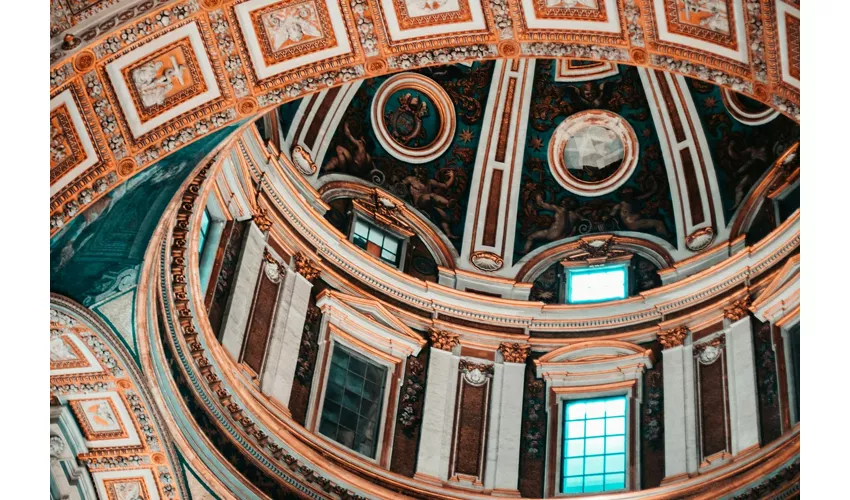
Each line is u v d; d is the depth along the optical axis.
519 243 31.98
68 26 17.89
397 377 28.25
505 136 32.66
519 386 28.89
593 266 31.27
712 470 25.83
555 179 32.56
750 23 18.12
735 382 26.95
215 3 18.61
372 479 26.22
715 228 30.41
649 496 26.00
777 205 29.34
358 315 28.39
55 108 18.06
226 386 24.06
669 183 31.59
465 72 32.59
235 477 23.62
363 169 31.31
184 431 22.77
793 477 24.05
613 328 29.66
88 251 19.92
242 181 26.56
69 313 20.53
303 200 28.77
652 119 31.98
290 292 27.56
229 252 26.12
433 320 29.67
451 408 28.28
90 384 22.02
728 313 28.14
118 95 18.53
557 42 19.41
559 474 27.36
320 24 19.30
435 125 32.59
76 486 22.97
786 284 27.00
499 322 30.08
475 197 32.25
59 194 18.23
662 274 30.22
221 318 25.22
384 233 30.98
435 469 27.12
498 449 27.72
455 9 19.31
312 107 30.44
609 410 28.12
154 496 23.28
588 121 32.53
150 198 20.00
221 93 19.28
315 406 26.48
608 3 18.89
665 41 18.89
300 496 24.64
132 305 21.17
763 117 30.31
